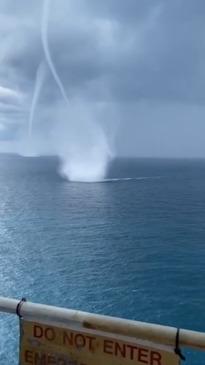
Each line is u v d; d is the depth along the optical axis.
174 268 50.41
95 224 77.81
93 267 51.41
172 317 37.00
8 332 32.06
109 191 130.62
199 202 105.12
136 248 60.25
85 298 41.94
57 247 61.19
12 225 77.38
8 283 46.12
